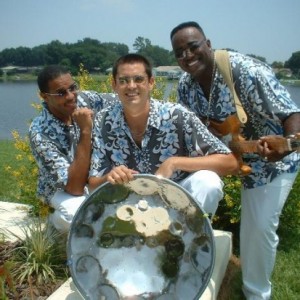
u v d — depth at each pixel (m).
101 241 2.76
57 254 3.49
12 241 3.80
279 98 2.92
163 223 2.74
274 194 3.05
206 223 2.57
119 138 3.00
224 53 3.05
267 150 2.83
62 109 3.41
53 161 3.39
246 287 3.27
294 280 3.82
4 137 15.83
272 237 3.11
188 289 2.63
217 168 2.89
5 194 6.34
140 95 2.82
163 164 2.83
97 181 2.90
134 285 2.71
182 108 2.95
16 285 3.22
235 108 3.04
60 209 3.41
